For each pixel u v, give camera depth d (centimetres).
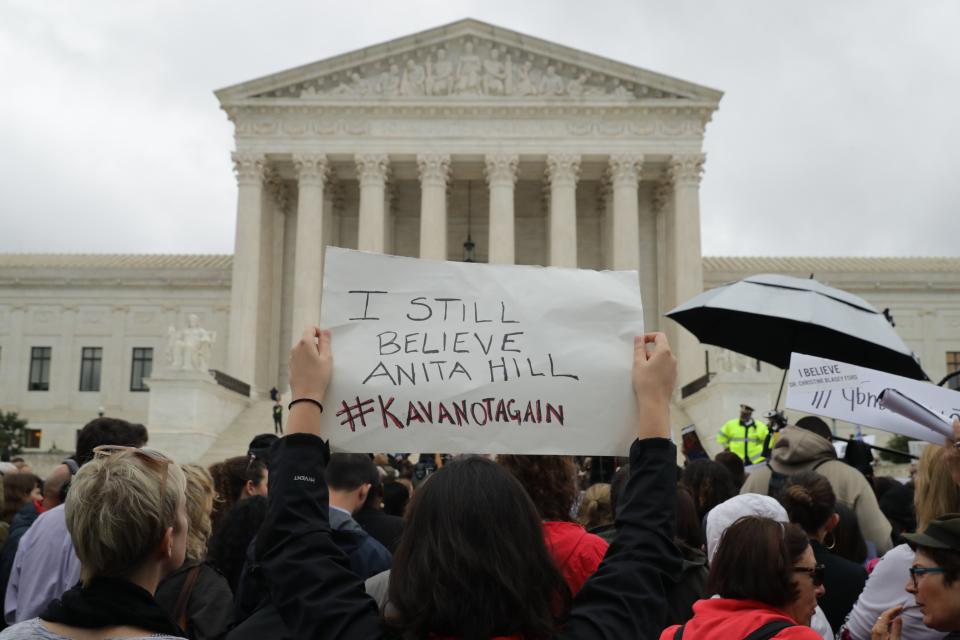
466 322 467
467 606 338
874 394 835
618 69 6469
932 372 7438
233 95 6488
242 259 6344
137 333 7688
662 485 414
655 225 7162
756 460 1636
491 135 6469
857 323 1027
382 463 1955
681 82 6444
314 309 6303
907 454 1066
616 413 455
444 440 453
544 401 455
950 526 528
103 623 396
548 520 584
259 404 6084
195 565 695
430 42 6538
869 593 654
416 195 7356
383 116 6494
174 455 4922
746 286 1087
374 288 473
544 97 6456
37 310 7756
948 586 521
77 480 427
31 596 699
